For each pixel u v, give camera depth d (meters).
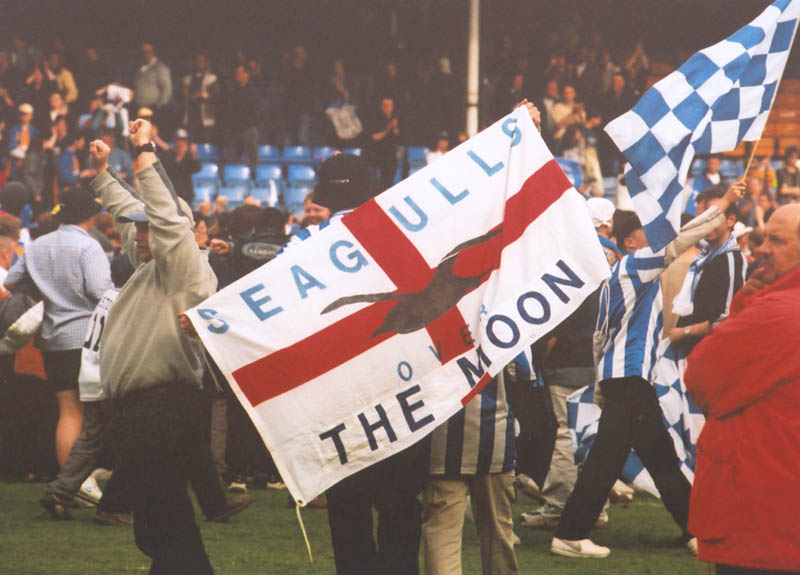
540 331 8.93
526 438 14.41
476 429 9.13
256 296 8.81
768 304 7.50
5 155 39.31
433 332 8.88
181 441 9.42
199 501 12.18
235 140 40.41
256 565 11.82
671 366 13.57
